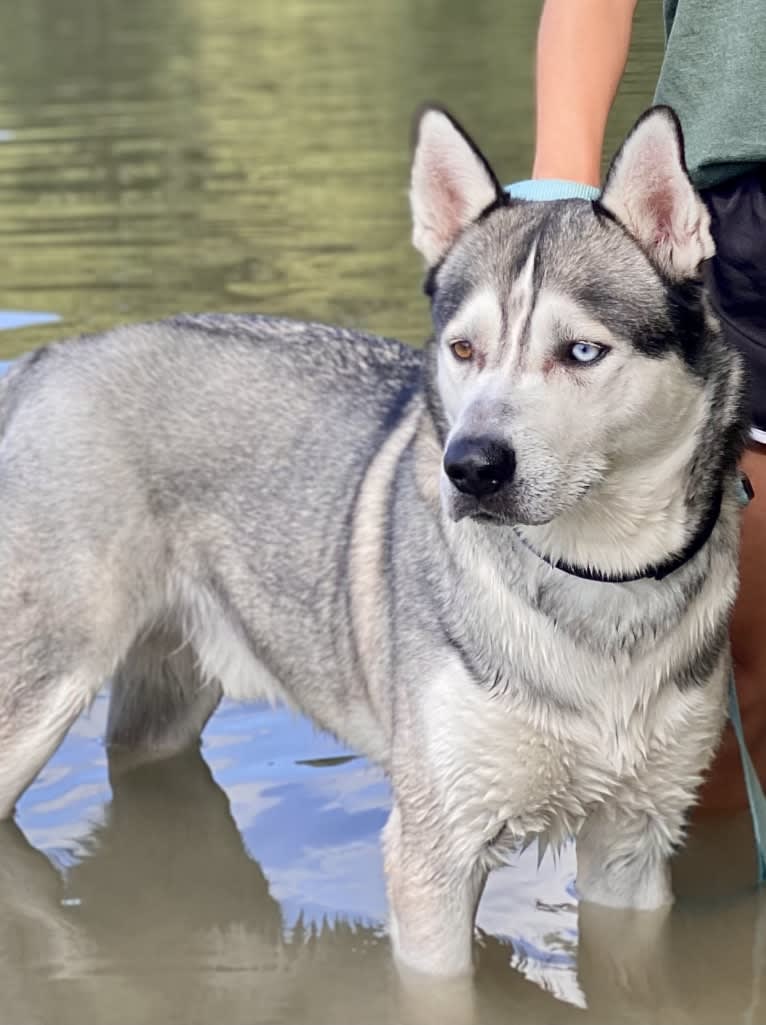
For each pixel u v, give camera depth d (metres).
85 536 3.97
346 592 3.71
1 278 7.60
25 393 4.18
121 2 18.78
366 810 4.16
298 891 3.82
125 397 4.05
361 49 14.41
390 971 3.47
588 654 3.28
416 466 3.47
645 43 10.74
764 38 3.57
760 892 3.81
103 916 3.76
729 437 3.33
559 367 3.10
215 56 14.32
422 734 3.36
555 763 3.34
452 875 3.38
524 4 16.81
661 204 3.19
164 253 7.91
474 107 10.89
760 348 3.66
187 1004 3.38
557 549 3.23
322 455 3.87
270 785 4.31
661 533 3.25
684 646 3.34
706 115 3.67
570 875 3.86
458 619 3.31
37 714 4.02
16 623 3.99
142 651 4.34
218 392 4.03
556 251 3.15
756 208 3.65
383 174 9.28
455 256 3.32
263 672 4.04
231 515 3.97
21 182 9.50
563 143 3.70
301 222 8.38
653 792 3.47
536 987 3.42
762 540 3.80
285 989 3.42
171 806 4.22
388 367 3.94
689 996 3.38
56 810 4.23
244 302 7.01
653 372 3.14
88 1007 3.38
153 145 10.41
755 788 3.71
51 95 12.42
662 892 3.70
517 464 3.02
